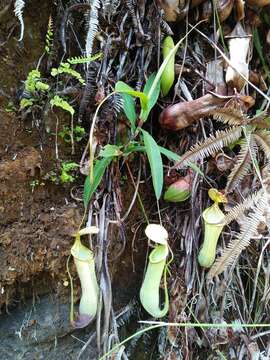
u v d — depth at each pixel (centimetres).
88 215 46
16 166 43
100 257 46
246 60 54
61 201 46
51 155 45
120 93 45
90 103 46
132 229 50
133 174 49
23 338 45
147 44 48
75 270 46
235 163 51
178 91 50
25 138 44
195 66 51
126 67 48
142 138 48
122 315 50
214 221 47
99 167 44
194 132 51
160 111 51
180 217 52
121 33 47
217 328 52
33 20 44
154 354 53
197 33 52
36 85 42
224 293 52
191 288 51
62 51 45
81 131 46
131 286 51
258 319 54
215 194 47
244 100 49
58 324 46
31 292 45
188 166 48
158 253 44
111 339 47
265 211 46
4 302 43
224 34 53
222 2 50
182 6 48
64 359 47
